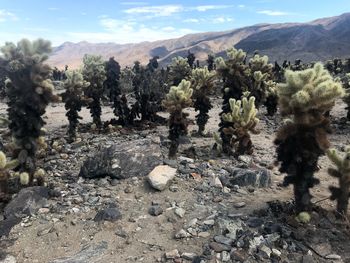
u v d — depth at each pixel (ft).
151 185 41.60
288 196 41.09
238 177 44.34
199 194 40.98
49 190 41.55
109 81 95.86
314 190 43.75
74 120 76.69
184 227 34.12
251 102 57.06
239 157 56.85
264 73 109.09
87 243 32.27
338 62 212.23
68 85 75.15
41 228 34.71
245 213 36.14
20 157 42.96
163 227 34.35
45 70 42.39
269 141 76.54
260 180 44.24
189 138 78.69
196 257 29.43
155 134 82.43
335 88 30.73
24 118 42.96
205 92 81.10
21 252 31.42
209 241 31.83
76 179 47.78
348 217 34.96
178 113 54.85
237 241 31.27
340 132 83.56
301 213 33.88
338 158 34.78
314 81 32.07
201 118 82.43
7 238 33.37
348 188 34.76
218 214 35.99
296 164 33.58
